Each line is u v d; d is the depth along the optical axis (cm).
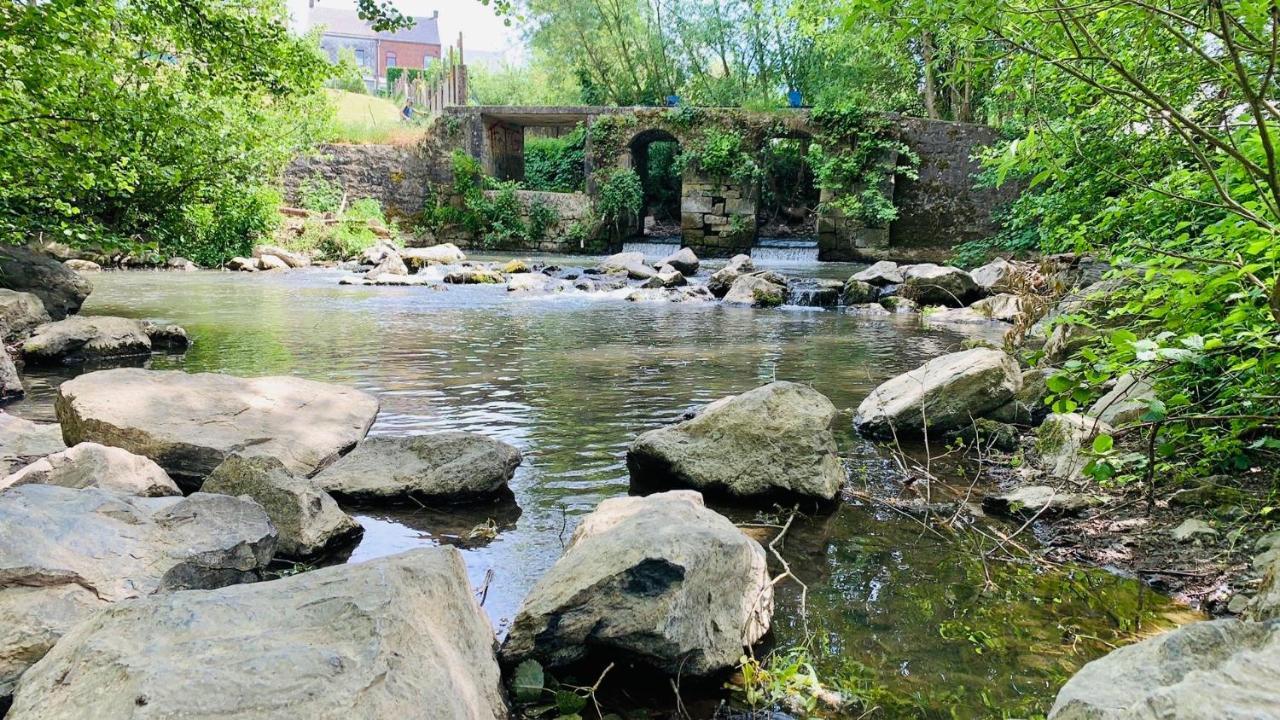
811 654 284
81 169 862
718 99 2995
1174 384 405
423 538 386
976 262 2116
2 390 648
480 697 225
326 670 189
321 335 998
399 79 4319
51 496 308
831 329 1115
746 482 439
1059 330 670
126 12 894
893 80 2584
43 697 191
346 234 2209
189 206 1641
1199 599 314
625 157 2520
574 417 607
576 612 266
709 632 272
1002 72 446
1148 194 425
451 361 834
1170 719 160
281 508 366
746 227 2420
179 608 214
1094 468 329
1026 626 301
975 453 521
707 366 821
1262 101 271
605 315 1244
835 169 2289
